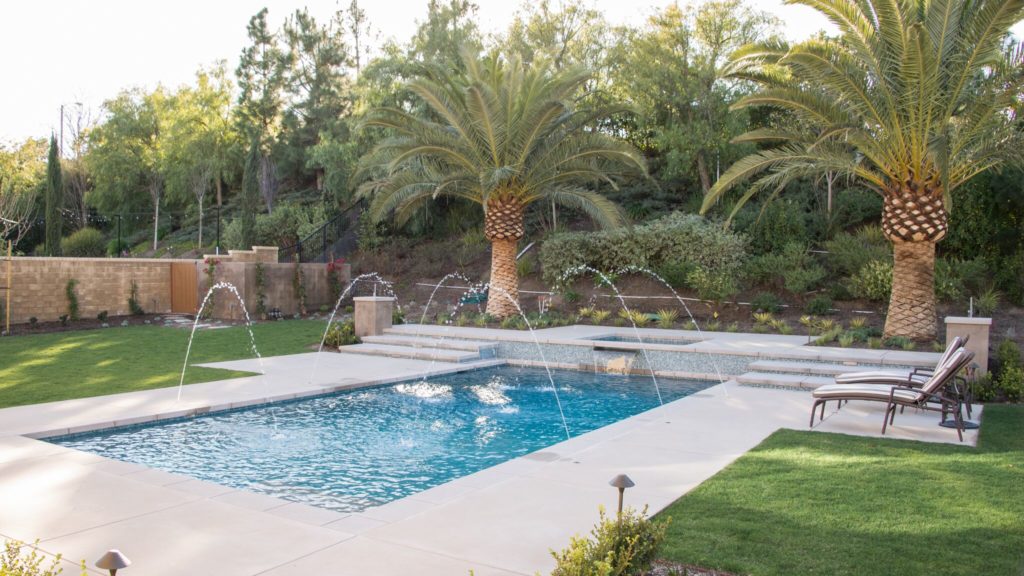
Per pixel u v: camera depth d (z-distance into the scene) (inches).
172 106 1770.4
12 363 504.1
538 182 718.5
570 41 1098.1
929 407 331.6
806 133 527.5
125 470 242.7
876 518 187.5
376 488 240.5
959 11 447.8
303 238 1160.8
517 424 350.9
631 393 445.7
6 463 249.0
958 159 490.3
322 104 1512.1
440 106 665.0
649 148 1085.1
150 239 1696.6
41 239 1530.5
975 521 185.2
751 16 878.4
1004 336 527.2
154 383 426.9
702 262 777.6
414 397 426.0
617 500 205.8
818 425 322.7
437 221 1114.1
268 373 476.1
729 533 176.4
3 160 1622.8
